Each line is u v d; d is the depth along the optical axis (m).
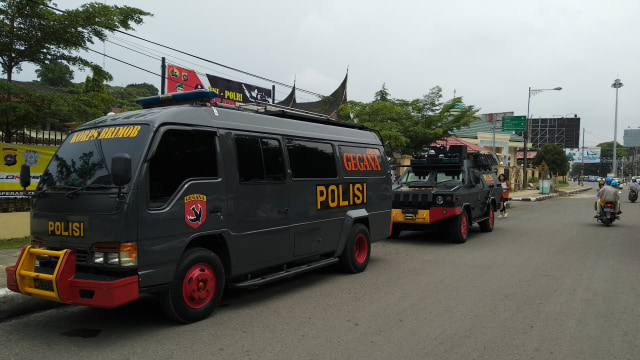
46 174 4.98
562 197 32.25
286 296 6.09
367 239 7.83
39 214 4.79
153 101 5.79
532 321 4.98
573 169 114.69
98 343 4.35
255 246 5.60
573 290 6.35
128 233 4.21
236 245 5.34
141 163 4.38
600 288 6.47
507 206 21.33
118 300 4.10
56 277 4.18
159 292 4.65
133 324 4.91
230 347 4.23
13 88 8.22
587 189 49.06
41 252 4.49
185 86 17.30
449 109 20.80
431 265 8.20
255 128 5.77
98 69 9.78
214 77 18.16
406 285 6.68
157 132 4.58
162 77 14.71
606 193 14.12
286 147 6.21
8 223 9.07
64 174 4.80
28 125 8.98
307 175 6.54
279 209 5.98
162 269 4.52
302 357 3.99
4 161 8.99
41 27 8.84
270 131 5.99
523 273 7.47
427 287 6.55
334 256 7.14
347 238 7.28
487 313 5.28
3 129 8.95
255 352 4.11
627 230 13.24
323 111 24.00
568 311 5.36
